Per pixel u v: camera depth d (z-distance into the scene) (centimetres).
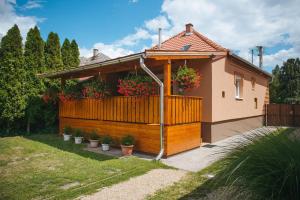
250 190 289
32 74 1193
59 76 1125
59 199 435
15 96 1116
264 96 1773
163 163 673
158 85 752
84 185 500
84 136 993
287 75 3192
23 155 746
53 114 1239
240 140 340
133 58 693
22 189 476
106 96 902
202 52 903
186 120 822
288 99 2931
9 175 560
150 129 765
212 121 998
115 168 619
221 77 1077
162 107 723
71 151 808
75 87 1054
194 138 869
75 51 1421
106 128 910
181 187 493
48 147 862
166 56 738
